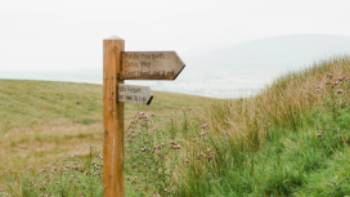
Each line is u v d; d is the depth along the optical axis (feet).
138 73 17.52
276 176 19.27
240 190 19.85
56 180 27.25
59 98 130.62
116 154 18.11
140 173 27.40
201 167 21.99
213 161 22.38
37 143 65.98
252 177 20.25
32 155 55.16
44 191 26.03
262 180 19.61
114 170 18.13
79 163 38.73
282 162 20.52
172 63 16.67
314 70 42.52
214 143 24.09
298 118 25.16
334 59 44.86
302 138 22.22
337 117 23.32
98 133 76.38
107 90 18.04
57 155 53.16
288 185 18.81
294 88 34.24
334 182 16.94
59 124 96.37
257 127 24.63
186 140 30.91
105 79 18.07
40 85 147.23
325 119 23.57
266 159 21.83
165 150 25.27
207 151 22.98
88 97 139.13
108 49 17.89
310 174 18.63
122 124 18.35
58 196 24.41
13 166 46.37
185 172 22.20
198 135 29.17
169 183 21.61
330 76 29.86
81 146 61.87
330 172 18.07
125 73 17.81
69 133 75.61
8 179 35.55
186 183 21.30
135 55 17.54
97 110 123.03
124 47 18.03
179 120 43.47
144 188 23.97
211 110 41.39
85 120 106.83
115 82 17.87
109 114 18.07
